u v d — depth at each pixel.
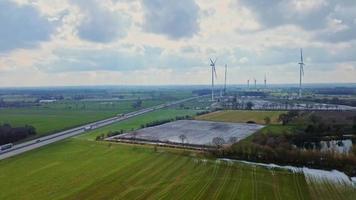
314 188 77.12
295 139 132.00
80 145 127.56
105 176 85.38
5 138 135.75
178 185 78.62
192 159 103.56
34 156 108.50
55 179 82.88
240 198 70.44
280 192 74.19
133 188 76.56
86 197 71.00
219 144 119.56
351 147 107.69
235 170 91.38
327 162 95.50
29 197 70.81
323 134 141.00
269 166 96.12
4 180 82.12
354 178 84.88
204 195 72.19
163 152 113.31
